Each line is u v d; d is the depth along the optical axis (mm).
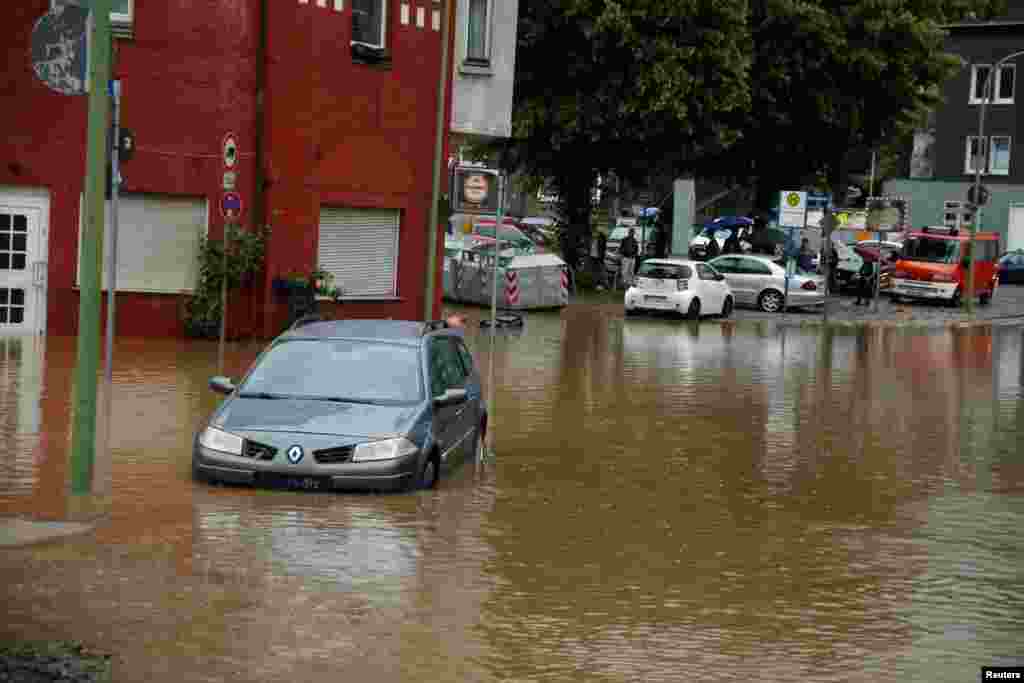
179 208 28906
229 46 28797
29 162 27922
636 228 73062
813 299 50562
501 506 14227
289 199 29719
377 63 31453
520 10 48125
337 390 15078
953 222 85625
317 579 10828
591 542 12773
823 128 58000
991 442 20875
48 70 13172
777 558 12477
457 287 45062
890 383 28906
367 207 31703
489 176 19859
